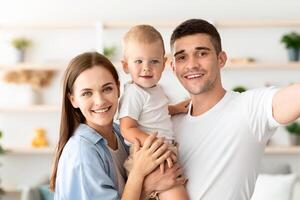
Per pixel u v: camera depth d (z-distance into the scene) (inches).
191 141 80.8
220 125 78.9
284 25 217.6
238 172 77.1
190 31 80.7
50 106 219.8
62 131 82.5
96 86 78.0
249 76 222.4
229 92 81.5
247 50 222.4
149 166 77.4
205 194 77.4
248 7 223.8
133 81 84.3
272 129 77.5
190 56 80.6
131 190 77.5
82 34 227.6
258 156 78.5
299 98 69.7
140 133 79.7
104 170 78.3
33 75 226.4
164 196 78.6
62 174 78.7
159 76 83.0
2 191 210.8
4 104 229.0
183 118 84.6
